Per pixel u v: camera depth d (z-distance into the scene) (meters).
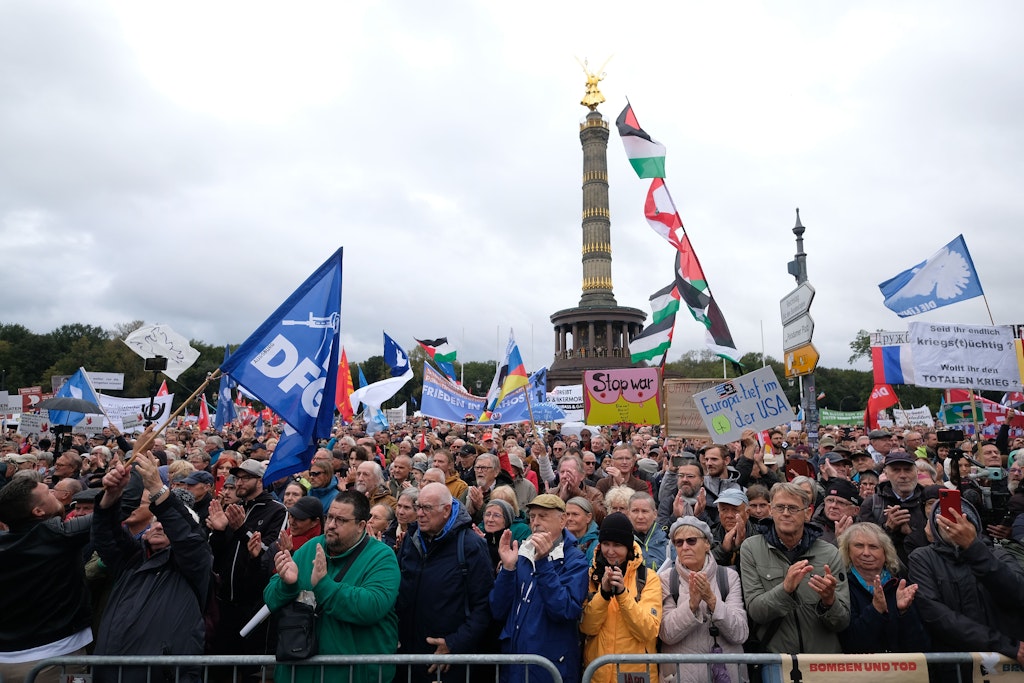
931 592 4.39
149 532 4.79
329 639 4.17
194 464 9.72
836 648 4.34
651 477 10.45
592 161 68.81
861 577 4.61
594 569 4.45
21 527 4.79
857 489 7.30
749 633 4.49
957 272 10.04
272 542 5.74
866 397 92.69
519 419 17.59
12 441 17.27
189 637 4.49
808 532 4.70
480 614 4.79
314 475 7.66
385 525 5.87
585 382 15.23
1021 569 4.91
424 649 4.86
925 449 12.03
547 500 4.58
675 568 4.66
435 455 8.81
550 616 4.37
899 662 3.79
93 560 5.85
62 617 4.93
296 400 5.88
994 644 4.07
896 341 29.09
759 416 8.27
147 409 19.77
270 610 4.14
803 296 11.82
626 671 4.21
